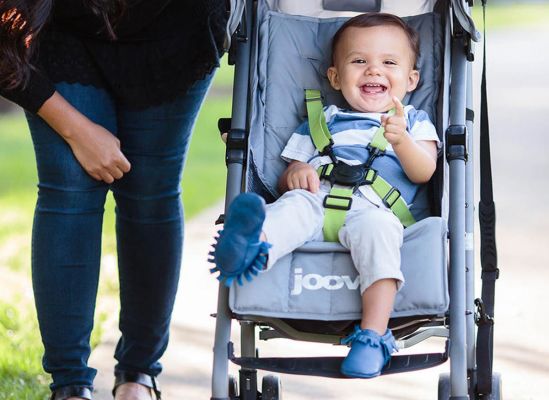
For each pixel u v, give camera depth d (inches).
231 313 198.8
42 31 200.7
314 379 267.3
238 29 221.0
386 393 259.3
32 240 209.0
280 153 229.9
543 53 972.6
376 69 227.9
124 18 198.1
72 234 206.7
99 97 206.7
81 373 211.5
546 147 557.3
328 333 205.3
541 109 669.3
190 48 202.4
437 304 195.6
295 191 212.8
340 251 202.8
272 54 235.6
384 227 198.1
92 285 211.0
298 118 233.0
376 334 192.7
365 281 196.4
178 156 213.0
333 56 235.0
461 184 205.6
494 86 762.8
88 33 201.9
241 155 212.1
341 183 216.7
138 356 225.3
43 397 243.8
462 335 196.5
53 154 203.8
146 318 222.7
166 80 203.9
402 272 198.4
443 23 234.5
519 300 325.1
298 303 198.1
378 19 231.0
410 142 211.8
